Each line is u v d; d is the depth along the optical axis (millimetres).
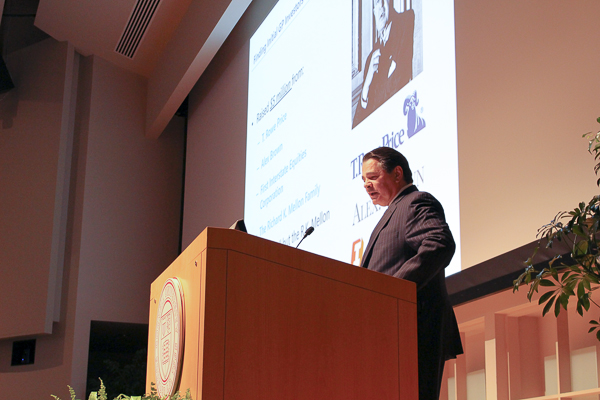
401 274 1455
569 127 2133
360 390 1192
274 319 1150
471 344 2619
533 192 2227
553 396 2012
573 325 2068
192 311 1176
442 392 2652
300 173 3984
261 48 5074
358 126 3395
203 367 1068
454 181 2598
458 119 2641
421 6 3006
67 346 5898
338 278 1240
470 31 2676
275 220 4258
